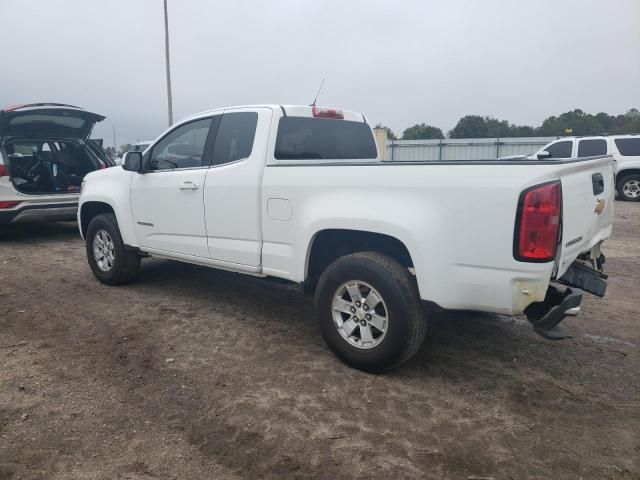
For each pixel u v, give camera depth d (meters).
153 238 5.18
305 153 4.50
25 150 9.09
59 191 8.60
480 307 3.15
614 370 3.76
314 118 4.62
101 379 3.52
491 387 3.47
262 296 5.46
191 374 3.61
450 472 2.59
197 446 2.78
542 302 3.21
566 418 3.11
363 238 3.78
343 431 2.93
